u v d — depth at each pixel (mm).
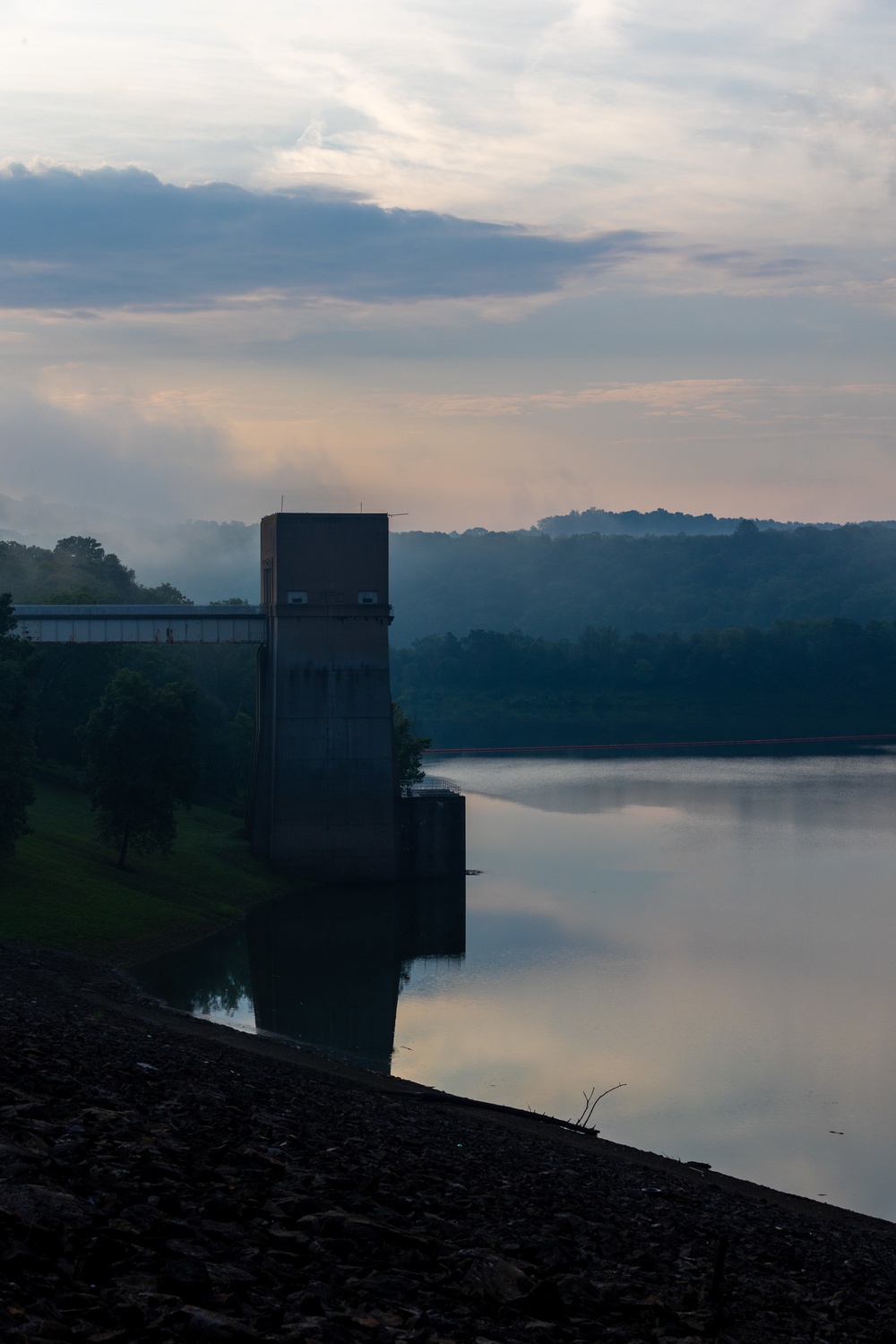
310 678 122312
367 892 117875
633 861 133125
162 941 91125
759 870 128250
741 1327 21672
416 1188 26922
